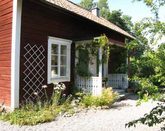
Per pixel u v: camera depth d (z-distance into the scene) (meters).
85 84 11.14
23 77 8.62
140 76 3.19
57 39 10.30
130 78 3.32
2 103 8.73
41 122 6.93
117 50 16.03
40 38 9.40
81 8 16.69
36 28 9.23
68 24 11.13
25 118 6.95
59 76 10.45
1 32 9.25
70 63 11.26
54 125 6.64
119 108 9.45
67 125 6.65
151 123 2.83
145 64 3.01
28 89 8.81
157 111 2.82
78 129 6.21
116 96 10.45
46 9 9.77
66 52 11.01
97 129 6.20
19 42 8.34
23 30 8.65
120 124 6.72
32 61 9.01
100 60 10.88
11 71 8.34
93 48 11.47
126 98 12.38
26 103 8.64
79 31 11.98
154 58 2.86
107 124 6.74
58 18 10.47
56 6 9.24
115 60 16.17
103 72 15.40
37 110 8.10
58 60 10.41
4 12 9.04
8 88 8.61
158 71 2.92
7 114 7.56
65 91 10.82
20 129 6.18
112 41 13.57
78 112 8.46
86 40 10.86
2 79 9.05
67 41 10.94
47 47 9.77
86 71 11.35
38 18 9.34
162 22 2.80
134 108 9.45
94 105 9.32
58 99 9.27
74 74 11.45
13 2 8.40
